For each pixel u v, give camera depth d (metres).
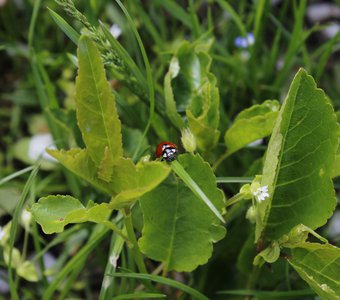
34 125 0.34
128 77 0.26
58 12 0.35
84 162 0.19
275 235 0.21
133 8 0.34
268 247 0.21
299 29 0.30
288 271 0.24
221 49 0.31
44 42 0.36
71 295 0.28
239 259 0.23
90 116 0.18
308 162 0.20
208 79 0.24
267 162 0.19
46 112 0.29
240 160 0.29
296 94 0.19
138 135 0.26
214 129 0.23
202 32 0.32
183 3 0.37
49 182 0.31
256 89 0.31
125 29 0.34
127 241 0.21
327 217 0.20
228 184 0.28
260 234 0.21
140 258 0.22
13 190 0.30
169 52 0.29
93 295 0.28
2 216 0.30
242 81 0.32
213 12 0.38
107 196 0.28
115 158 0.19
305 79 0.19
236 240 0.25
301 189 0.20
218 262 0.25
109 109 0.18
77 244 0.29
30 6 0.35
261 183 0.20
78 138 0.27
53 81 0.35
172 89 0.25
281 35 0.36
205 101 0.23
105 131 0.18
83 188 0.28
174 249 0.21
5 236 0.25
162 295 0.21
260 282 0.24
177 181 0.20
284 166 0.20
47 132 0.33
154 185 0.18
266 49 0.34
